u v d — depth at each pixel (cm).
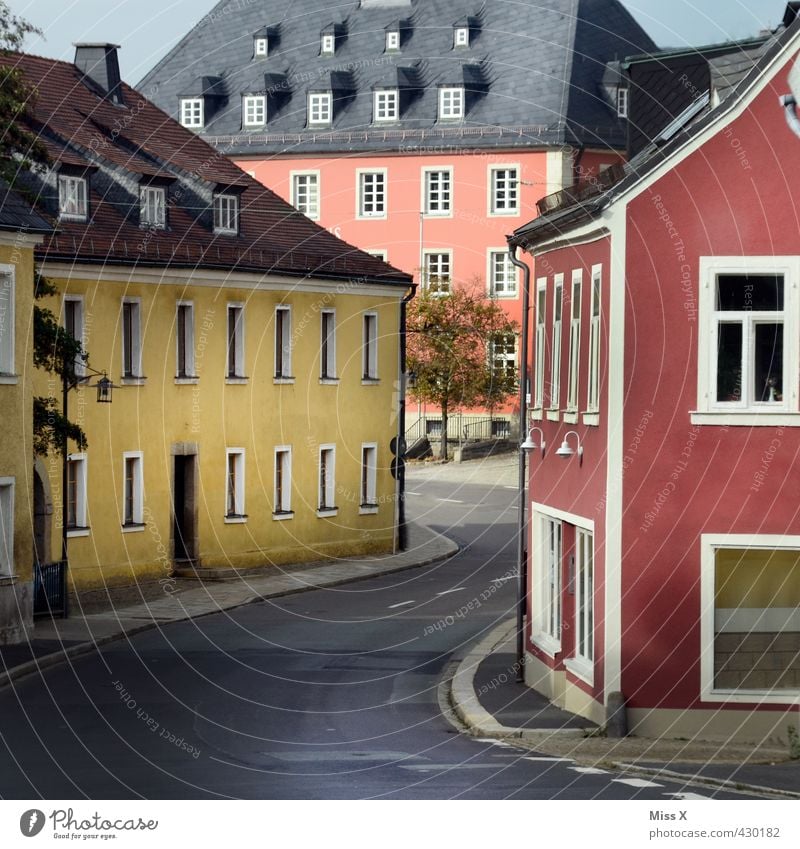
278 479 4797
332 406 5000
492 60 8181
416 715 2505
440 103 8175
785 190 2238
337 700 2638
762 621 2262
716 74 2423
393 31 8425
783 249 2239
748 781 1878
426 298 7150
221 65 8719
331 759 2072
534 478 2805
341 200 8312
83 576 4016
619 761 2053
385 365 5250
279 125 8475
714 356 2252
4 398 3162
